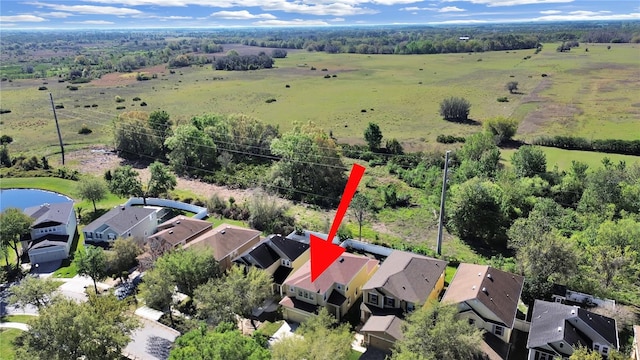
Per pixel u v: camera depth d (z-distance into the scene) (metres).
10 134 126.06
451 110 135.12
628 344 40.53
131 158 104.69
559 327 37.97
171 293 44.12
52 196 84.06
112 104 163.25
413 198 79.50
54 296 45.97
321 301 44.62
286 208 71.62
